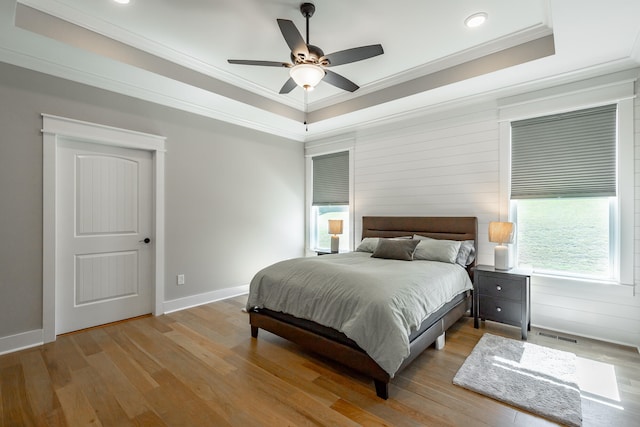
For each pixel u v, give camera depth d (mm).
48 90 2801
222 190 4246
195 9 2441
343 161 5051
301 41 2184
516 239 3424
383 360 1892
